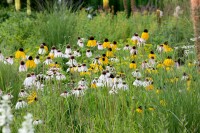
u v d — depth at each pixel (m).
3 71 10.73
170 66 10.79
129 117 8.55
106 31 18.61
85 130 8.39
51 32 16.91
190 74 9.78
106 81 9.63
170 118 8.20
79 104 8.96
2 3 27.58
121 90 9.61
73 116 9.02
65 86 10.61
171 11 21.80
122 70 11.75
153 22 19.95
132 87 10.07
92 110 9.55
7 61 11.57
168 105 8.38
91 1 27.77
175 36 17.52
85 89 10.05
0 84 10.44
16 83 10.49
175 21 19.30
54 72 10.52
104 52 13.97
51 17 17.64
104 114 8.75
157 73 10.19
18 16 22.27
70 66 11.73
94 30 18.27
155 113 8.46
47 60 12.22
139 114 8.78
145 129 8.19
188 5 19.97
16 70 11.21
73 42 16.55
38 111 8.66
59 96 9.69
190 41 16.62
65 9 20.02
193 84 9.14
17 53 11.80
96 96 9.65
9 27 18.81
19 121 8.31
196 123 8.27
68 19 17.84
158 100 8.59
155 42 16.72
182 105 8.30
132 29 19.16
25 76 10.96
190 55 11.57
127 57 12.58
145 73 10.52
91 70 11.12
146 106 9.09
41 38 17.03
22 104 8.98
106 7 21.47
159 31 18.44
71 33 17.03
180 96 8.48
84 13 21.39
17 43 16.70
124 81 9.93
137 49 13.22
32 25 18.73
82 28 18.17
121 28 18.86
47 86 10.25
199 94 8.68
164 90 8.80
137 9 23.48
